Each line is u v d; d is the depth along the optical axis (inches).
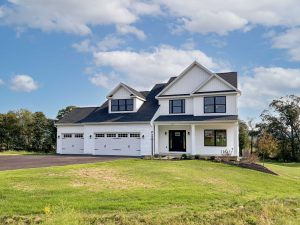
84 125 1302.9
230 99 1146.0
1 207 354.3
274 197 494.0
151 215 342.3
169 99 1253.1
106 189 472.4
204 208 382.3
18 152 1652.3
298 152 1797.5
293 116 1823.3
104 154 1261.1
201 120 1133.1
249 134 1937.7
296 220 378.0
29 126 1902.1
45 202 376.5
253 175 776.3
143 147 1195.9
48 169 655.1
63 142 1362.0
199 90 1188.5
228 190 534.6
